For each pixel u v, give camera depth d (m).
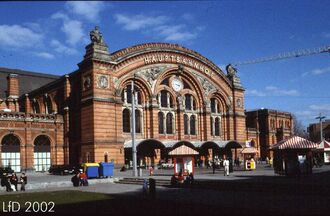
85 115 59.16
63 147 64.00
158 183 39.91
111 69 60.53
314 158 67.75
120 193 32.66
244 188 32.84
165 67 69.19
